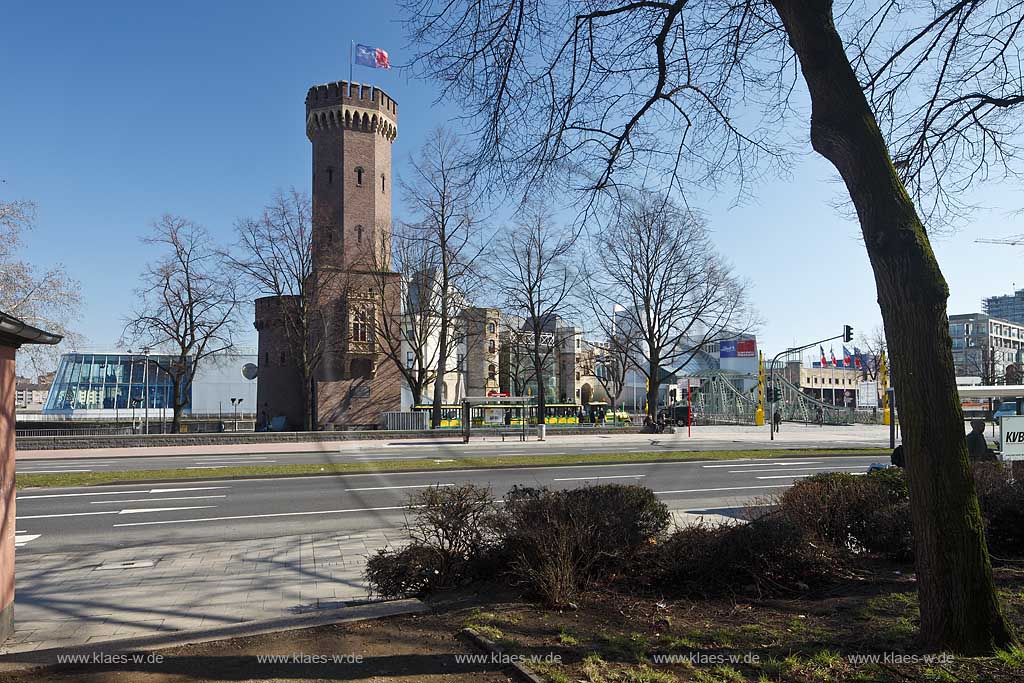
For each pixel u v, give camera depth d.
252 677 3.64
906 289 3.80
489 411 32.91
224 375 56.66
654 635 4.20
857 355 71.81
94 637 4.86
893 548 6.14
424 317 23.72
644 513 5.78
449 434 27.61
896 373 3.87
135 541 8.80
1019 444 10.02
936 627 3.74
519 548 5.21
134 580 6.64
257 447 22.94
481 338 40.12
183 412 55.38
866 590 5.27
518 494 5.79
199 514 10.88
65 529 9.70
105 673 3.76
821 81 4.13
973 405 31.92
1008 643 3.68
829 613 4.66
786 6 4.20
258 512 11.00
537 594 4.96
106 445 24.30
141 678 3.66
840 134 4.06
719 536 5.52
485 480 14.68
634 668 3.61
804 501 6.68
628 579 5.30
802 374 86.75
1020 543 6.54
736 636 4.15
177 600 5.89
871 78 6.10
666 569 5.27
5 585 4.83
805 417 57.03
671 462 18.89
